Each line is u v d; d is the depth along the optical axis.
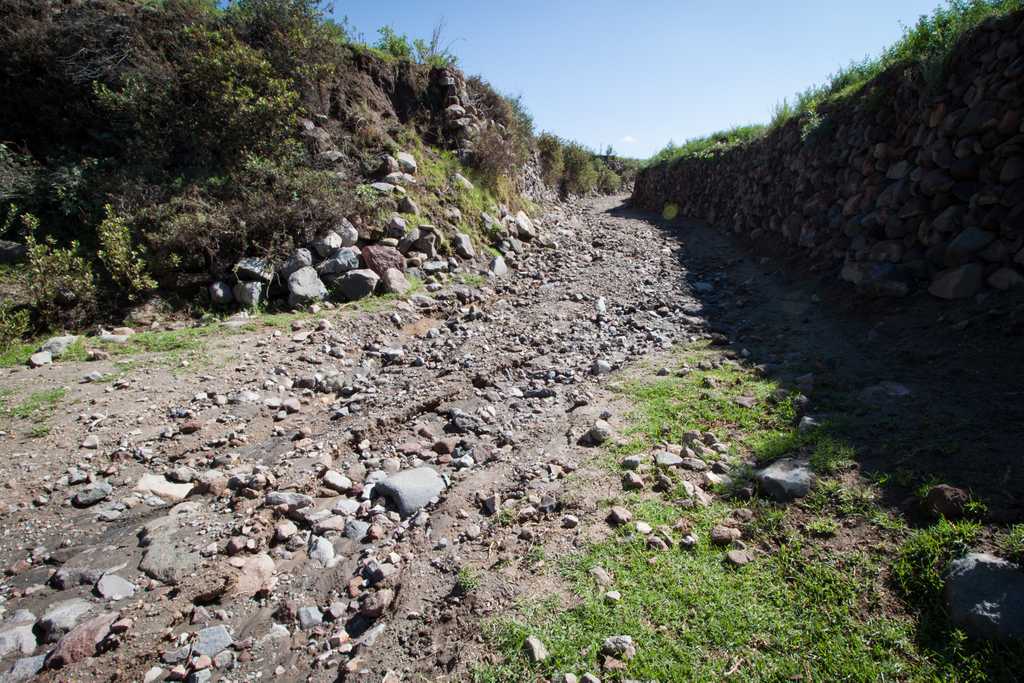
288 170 8.20
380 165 9.58
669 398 4.44
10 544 3.12
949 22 6.13
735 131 15.02
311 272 7.28
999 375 3.71
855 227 6.66
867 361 4.58
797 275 7.45
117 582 2.83
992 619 2.00
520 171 14.90
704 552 2.69
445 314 7.41
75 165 7.66
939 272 5.17
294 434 4.37
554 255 10.60
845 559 2.50
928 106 5.73
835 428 3.54
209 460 3.99
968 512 2.52
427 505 3.48
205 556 3.04
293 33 9.25
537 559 2.77
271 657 2.46
